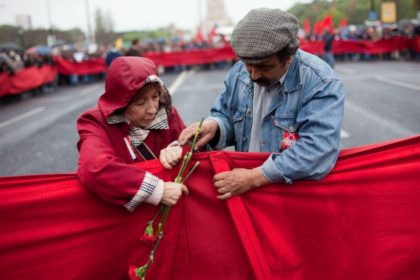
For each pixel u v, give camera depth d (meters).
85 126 2.24
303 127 2.21
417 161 2.28
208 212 2.39
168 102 2.42
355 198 2.31
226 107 2.67
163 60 26.48
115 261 2.32
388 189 2.30
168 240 2.36
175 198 2.18
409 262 2.34
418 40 24.44
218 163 2.35
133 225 2.31
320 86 2.21
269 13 2.09
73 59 25.28
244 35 2.07
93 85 22.16
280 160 2.19
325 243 2.35
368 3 79.19
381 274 2.36
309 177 2.20
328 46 20.78
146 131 2.36
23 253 2.19
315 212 2.32
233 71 2.64
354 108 9.87
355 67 21.33
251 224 2.29
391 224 2.32
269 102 2.36
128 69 2.14
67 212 2.22
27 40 75.50
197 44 33.69
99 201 2.25
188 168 2.37
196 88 15.84
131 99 2.18
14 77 16.92
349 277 2.36
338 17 79.69
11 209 2.14
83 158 2.12
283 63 2.15
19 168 6.86
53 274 2.23
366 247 2.34
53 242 2.22
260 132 2.41
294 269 2.36
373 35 27.67
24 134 9.62
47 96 18.09
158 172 2.31
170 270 2.39
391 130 7.66
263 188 2.31
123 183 2.07
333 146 2.14
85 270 2.28
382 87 13.28
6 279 2.18
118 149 2.27
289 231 2.34
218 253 2.41
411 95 11.42
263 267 2.28
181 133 2.45
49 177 2.20
